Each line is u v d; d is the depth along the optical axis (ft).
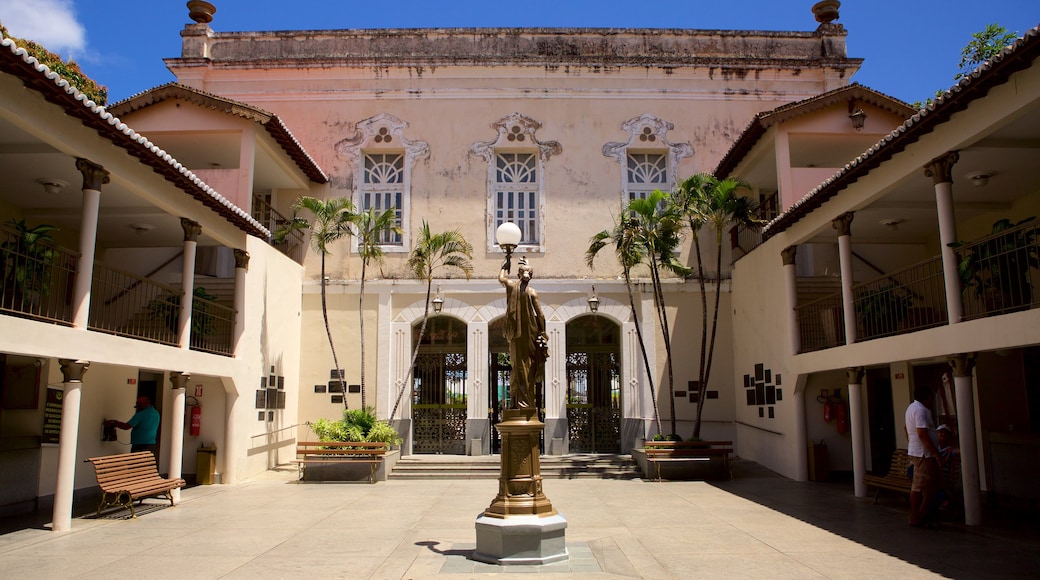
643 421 57.47
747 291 55.52
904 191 38.52
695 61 62.44
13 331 26.71
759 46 64.39
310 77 62.54
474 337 58.39
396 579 22.57
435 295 59.00
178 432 39.22
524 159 62.44
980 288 31.86
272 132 51.75
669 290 59.57
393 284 59.11
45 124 28.30
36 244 30.09
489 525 24.89
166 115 50.21
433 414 58.59
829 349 41.34
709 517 33.76
